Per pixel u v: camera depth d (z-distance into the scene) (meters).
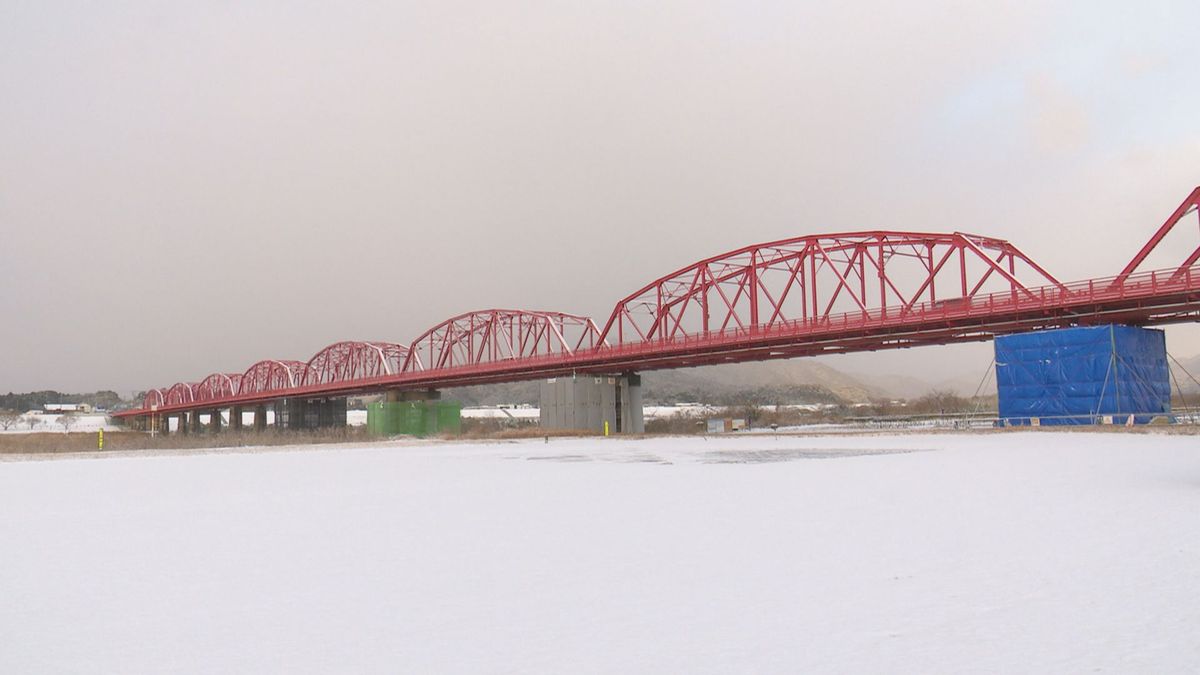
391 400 142.50
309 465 48.34
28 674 8.77
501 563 14.64
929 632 9.61
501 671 8.59
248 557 15.70
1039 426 61.12
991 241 76.31
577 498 25.62
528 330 127.69
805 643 9.31
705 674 8.32
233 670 8.79
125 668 8.95
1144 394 61.19
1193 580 11.76
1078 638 9.19
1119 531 15.94
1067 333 62.09
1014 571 12.71
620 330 113.56
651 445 70.31
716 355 95.88
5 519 22.39
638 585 12.58
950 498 22.27
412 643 9.70
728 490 26.86
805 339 83.06
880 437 68.56
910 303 74.56
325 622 10.75
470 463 47.47
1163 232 60.38
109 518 22.36
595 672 8.48
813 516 19.59
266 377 196.00
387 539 17.72
